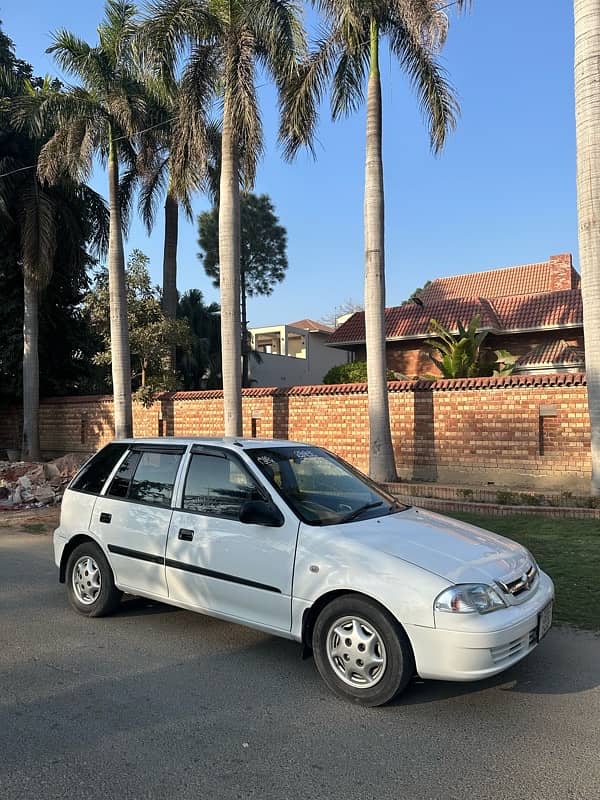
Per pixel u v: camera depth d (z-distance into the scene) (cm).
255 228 3516
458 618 373
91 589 584
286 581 439
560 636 521
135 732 369
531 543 827
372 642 399
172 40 1405
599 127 1092
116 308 1780
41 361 2488
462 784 316
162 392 2078
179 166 1502
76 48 1678
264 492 476
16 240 2230
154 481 554
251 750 349
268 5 1364
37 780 320
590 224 1105
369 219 1377
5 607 618
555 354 2030
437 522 491
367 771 328
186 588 502
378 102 1370
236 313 1504
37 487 1438
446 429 1484
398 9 1284
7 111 2055
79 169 1709
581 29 1104
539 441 1365
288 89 1420
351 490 528
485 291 3145
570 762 335
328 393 1666
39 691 425
